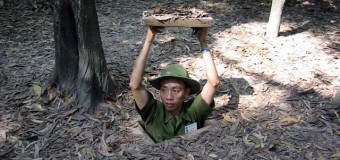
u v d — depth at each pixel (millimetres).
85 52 3316
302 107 3525
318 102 3617
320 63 4523
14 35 5203
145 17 2801
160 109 3088
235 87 3908
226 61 4508
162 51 4734
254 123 3248
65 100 3465
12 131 3123
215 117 3387
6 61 4359
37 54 4582
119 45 4910
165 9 2963
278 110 3475
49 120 3264
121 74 3965
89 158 2812
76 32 3342
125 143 2990
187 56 4617
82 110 3371
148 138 3059
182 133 3094
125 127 3219
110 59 4441
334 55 4773
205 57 3020
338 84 4004
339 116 3355
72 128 3170
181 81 2930
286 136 3057
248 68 4344
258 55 4695
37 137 3057
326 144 2961
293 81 4055
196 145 2908
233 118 3330
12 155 2846
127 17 5996
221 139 2992
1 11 6082
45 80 3805
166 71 2928
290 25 5863
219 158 2768
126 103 3539
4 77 3945
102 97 3480
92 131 3139
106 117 3336
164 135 3105
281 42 5133
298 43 5121
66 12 3293
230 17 6141
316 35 5477
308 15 6422
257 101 3654
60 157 2826
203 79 4043
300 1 7129
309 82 4035
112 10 6316
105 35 5246
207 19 2855
